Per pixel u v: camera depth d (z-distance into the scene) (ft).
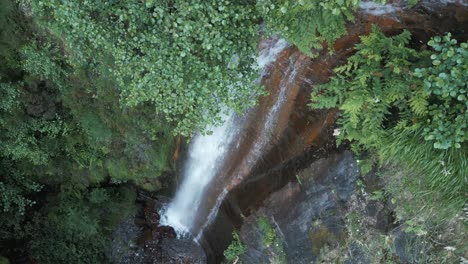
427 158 16.71
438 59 14.56
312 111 22.02
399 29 18.38
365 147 20.11
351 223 21.24
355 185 21.08
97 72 23.30
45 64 23.68
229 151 27.02
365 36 17.95
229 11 16.03
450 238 17.72
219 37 15.97
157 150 27.20
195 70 16.81
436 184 16.93
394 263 19.63
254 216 26.16
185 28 15.62
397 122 18.10
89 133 27.22
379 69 17.87
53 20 20.42
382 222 20.10
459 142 15.90
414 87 16.61
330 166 22.00
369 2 18.33
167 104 18.28
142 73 18.39
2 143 27.20
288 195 24.16
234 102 18.29
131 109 24.18
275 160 24.99
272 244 25.20
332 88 19.81
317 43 18.20
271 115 23.71
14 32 22.74
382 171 19.74
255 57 20.01
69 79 24.66
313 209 22.93
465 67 13.62
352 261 21.17
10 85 24.56
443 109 15.43
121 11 16.16
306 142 23.02
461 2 16.66
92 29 16.88
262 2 16.02
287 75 21.99
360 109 18.37
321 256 22.40
